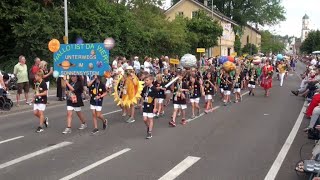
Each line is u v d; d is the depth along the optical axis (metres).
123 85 12.70
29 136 10.45
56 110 15.19
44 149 9.06
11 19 22.75
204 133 11.08
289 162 8.19
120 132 11.13
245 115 14.51
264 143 9.88
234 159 8.37
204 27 44.16
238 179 7.05
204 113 14.95
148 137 10.34
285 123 12.81
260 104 17.88
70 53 11.46
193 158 8.39
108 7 27.58
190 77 13.90
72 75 11.21
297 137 10.64
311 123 9.02
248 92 23.23
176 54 37.28
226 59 25.58
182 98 12.30
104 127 11.55
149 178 7.02
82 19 24.88
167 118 13.75
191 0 57.34
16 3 23.03
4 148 9.12
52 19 23.03
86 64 11.34
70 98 10.96
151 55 32.84
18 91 15.45
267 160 8.32
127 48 28.86
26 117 13.48
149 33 31.97
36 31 22.30
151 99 10.37
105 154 8.65
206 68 18.83
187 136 10.65
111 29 26.83
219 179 7.04
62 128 11.58
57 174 7.20
